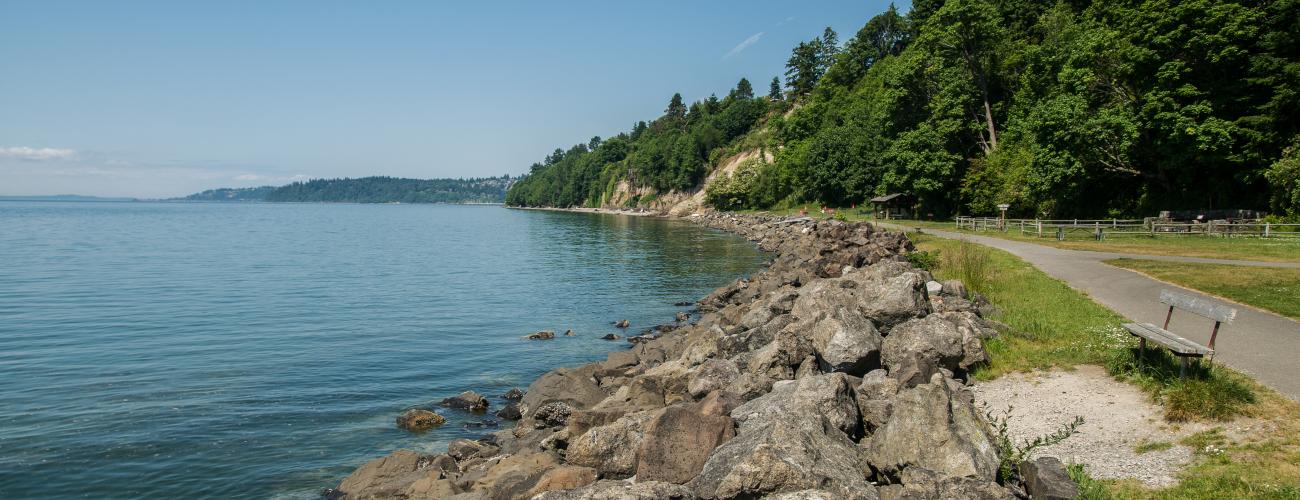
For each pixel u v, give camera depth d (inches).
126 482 461.4
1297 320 583.2
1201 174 1653.5
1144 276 861.8
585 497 318.0
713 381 565.3
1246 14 1471.5
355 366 760.3
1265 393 394.3
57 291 1325.0
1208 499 291.1
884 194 2935.5
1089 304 696.4
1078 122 1722.4
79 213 6958.7
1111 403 418.3
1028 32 2728.8
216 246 2512.3
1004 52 2541.8
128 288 1371.8
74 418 581.3
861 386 478.9
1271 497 283.3
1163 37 1539.1
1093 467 342.3
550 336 914.1
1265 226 1341.0
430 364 772.6
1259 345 501.7
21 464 487.2
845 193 3398.1
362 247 2502.5
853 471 330.6
